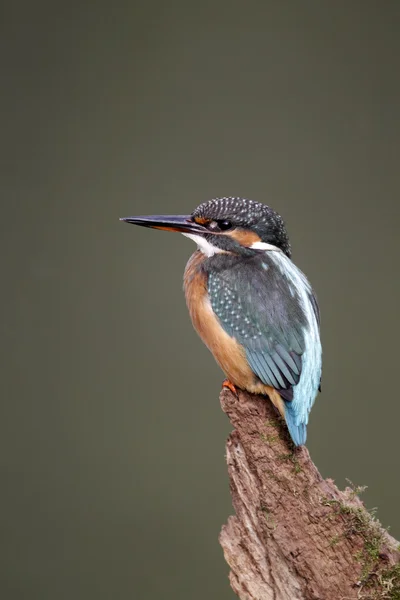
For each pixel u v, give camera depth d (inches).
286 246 367.6
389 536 287.7
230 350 331.0
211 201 368.8
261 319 327.3
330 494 288.5
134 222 372.5
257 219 359.3
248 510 296.0
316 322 336.8
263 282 337.4
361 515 282.7
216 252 361.4
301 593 286.2
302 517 287.4
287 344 322.3
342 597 280.1
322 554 283.0
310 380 319.9
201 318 345.4
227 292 338.3
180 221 367.2
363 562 279.3
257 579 292.0
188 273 365.4
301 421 303.0
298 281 343.9
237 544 296.2
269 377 319.3
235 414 307.9
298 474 292.8
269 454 298.4
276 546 288.5
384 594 276.2
